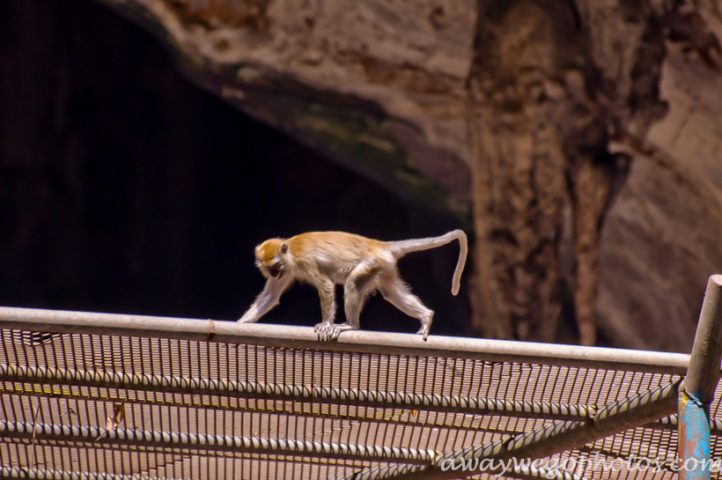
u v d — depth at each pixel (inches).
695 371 393.4
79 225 2149.4
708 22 1251.8
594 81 1366.9
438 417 464.4
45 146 2081.7
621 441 479.2
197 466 505.4
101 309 2172.7
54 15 2049.7
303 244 655.1
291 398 444.8
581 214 1441.9
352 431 476.4
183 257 2252.7
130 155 2194.9
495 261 1487.5
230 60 1477.6
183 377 445.7
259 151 2303.2
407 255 2103.8
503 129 1414.9
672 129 1370.6
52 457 503.2
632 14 1306.6
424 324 642.8
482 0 1378.0
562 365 415.2
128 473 507.2
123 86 2161.7
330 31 1424.7
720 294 373.7
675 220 1498.5
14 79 2020.2
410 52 1435.8
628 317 1642.5
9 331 427.8
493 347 413.4
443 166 1619.1
